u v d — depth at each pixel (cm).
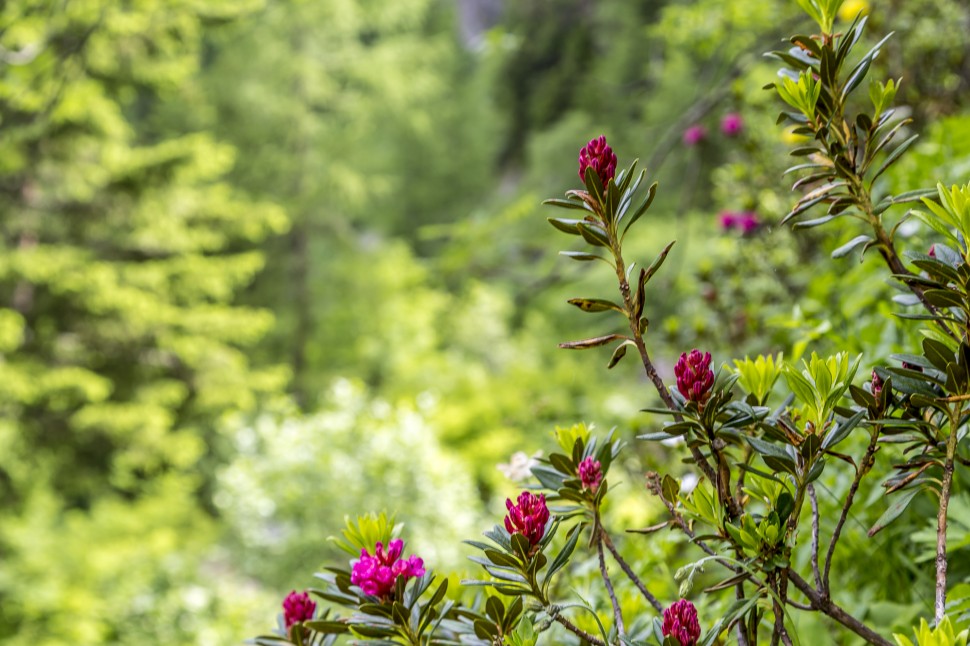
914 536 132
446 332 1789
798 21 402
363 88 2003
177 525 1164
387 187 1977
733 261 292
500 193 2647
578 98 2408
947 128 232
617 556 101
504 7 2816
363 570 94
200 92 1658
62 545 965
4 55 559
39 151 1095
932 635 73
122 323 1197
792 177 289
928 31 297
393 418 930
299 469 836
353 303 1767
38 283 1155
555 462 104
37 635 827
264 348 1792
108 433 1181
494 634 94
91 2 596
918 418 94
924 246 180
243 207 1288
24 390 1088
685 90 1016
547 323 1681
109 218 1199
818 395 94
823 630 132
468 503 796
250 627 802
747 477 107
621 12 2200
